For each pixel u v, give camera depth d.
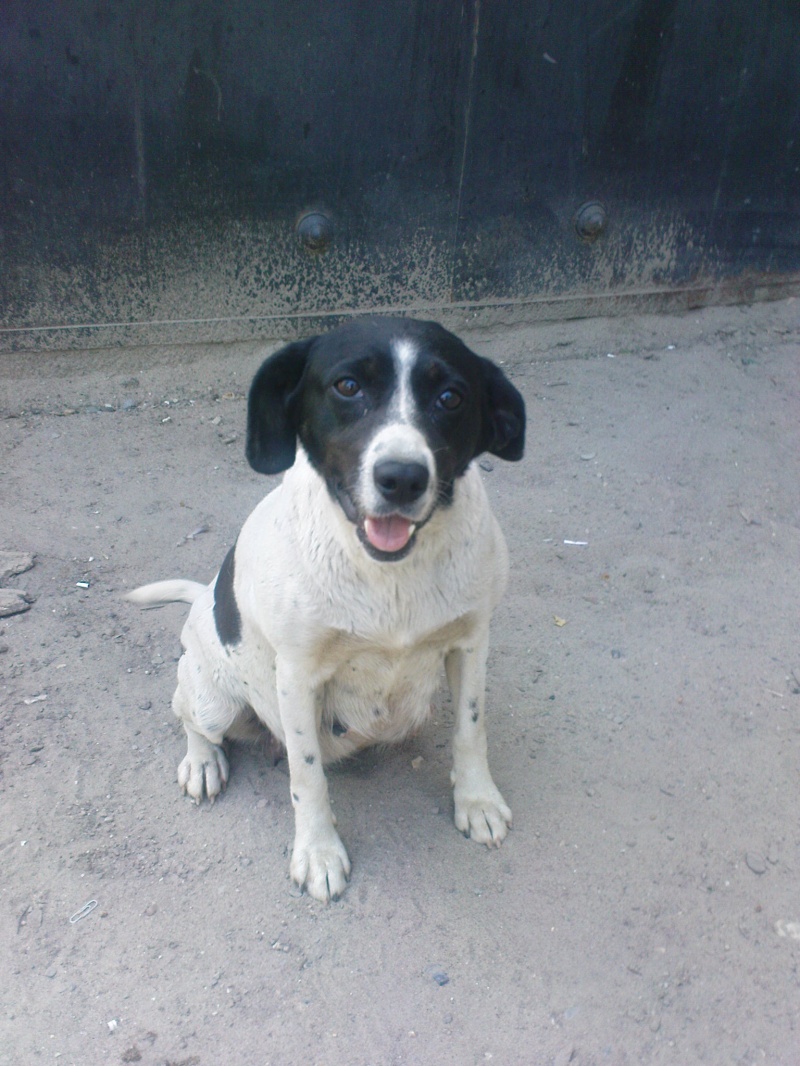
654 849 0.97
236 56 1.63
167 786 1.05
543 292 2.00
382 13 1.65
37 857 0.96
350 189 1.79
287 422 0.88
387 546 0.77
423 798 1.04
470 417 0.84
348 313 1.91
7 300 1.73
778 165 2.01
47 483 1.57
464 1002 0.84
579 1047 0.80
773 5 1.82
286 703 0.90
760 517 1.50
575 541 1.45
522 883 0.94
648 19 1.76
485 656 0.96
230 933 0.89
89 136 1.63
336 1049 0.80
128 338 1.82
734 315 2.13
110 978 0.85
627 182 1.93
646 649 1.24
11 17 1.52
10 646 1.23
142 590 1.20
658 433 1.72
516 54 1.74
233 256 1.80
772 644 1.24
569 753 1.09
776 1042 0.81
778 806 1.02
